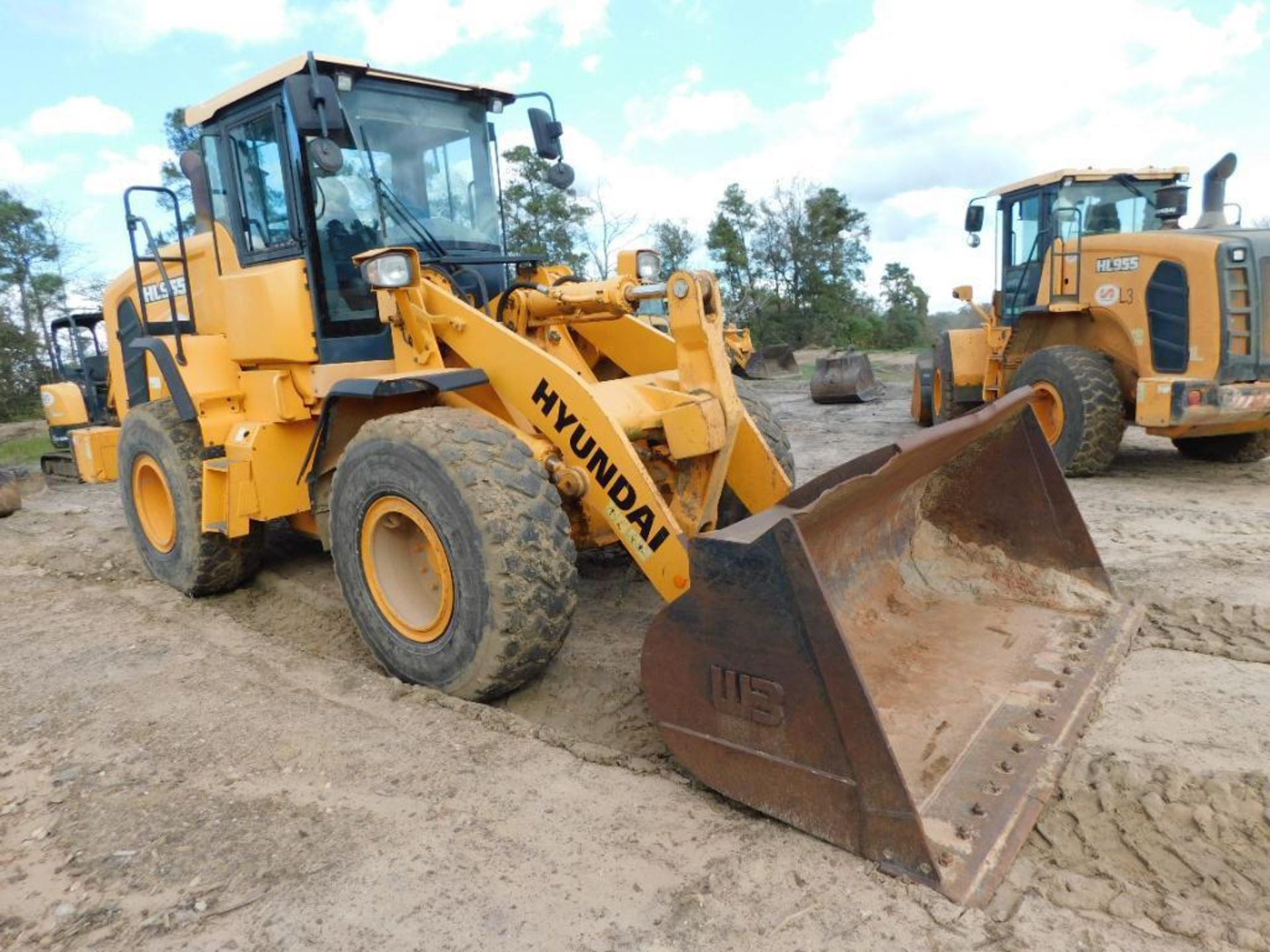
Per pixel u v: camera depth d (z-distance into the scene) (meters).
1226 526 5.51
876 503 3.19
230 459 4.42
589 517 3.71
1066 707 2.97
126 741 3.21
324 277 4.12
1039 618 3.62
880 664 3.11
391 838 2.53
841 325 34.44
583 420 3.34
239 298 4.33
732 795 2.57
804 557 2.28
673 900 2.21
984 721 2.86
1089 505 6.20
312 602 4.87
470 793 2.76
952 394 9.43
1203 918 2.09
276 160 4.20
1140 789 2.56
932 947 2.02
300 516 4.85
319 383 4.05
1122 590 4.21
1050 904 2.17
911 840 2.24
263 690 3.60
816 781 2.39
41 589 5.28
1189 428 6.61
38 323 22.00
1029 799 2.50
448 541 3.26
